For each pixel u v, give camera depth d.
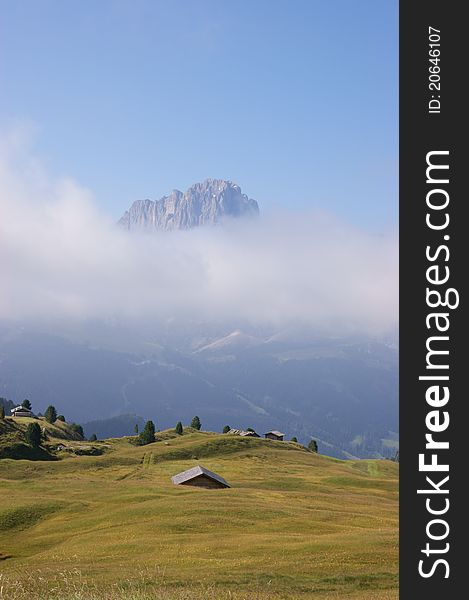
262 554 48.47
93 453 190.88
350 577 39.03
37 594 26.34
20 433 182.50
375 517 75.00
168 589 30.78
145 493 92.00
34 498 87.19
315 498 99.38
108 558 50.66
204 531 62.44
